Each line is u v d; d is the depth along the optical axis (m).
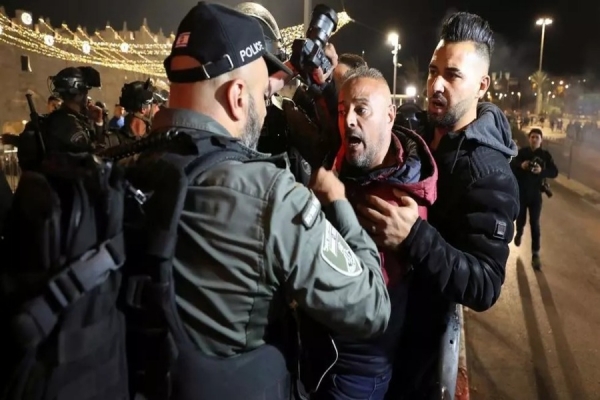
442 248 1.69
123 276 1.12
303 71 1.89
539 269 7.03
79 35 30.67
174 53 1.30
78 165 1.07
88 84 3.81
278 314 1.27
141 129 4.88
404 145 1.87
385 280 1.77
